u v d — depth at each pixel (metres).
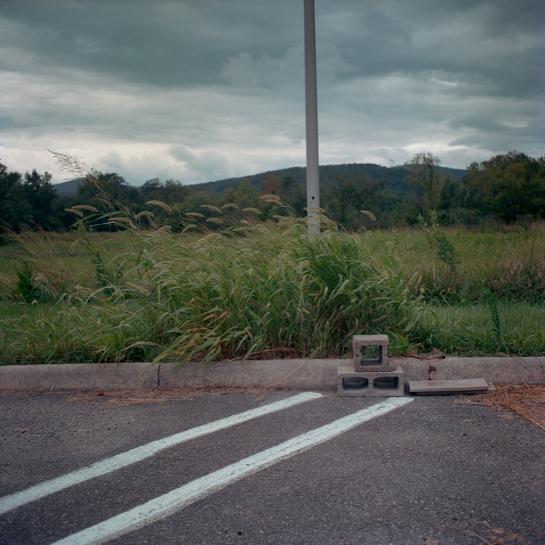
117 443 4.68
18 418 5.30
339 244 6.93
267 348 6.40
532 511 3.47
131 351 6.45
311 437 4.66
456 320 7.09
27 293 9.47
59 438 4.82
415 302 6.95
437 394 5.62
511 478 3.89
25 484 4.01
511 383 5.87
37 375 6.16
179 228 7.74
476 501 3.60
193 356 6.29
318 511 3.53
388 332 6.57
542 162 32.28
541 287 9.51
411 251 10.34
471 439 4.55
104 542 3.28
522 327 6.82
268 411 5.30
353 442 4.54
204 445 4.57
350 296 6.49
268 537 3.28
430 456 4.25
